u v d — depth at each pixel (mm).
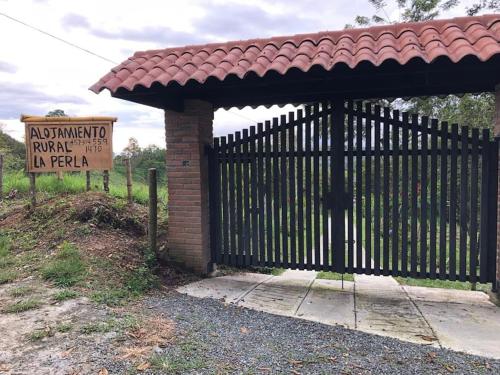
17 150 18609
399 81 4977
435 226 5094
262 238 5867
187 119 5781
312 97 6027
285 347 3439
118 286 4742
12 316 3721
